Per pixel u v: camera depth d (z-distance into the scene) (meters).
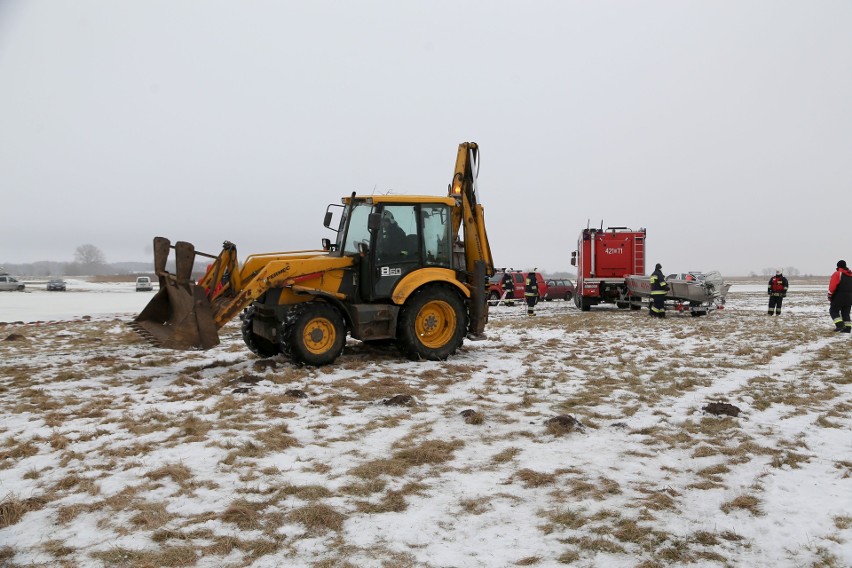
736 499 4.29
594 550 3.60
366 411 6.87
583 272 23.59
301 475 4.82
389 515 4.09
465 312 10.53
